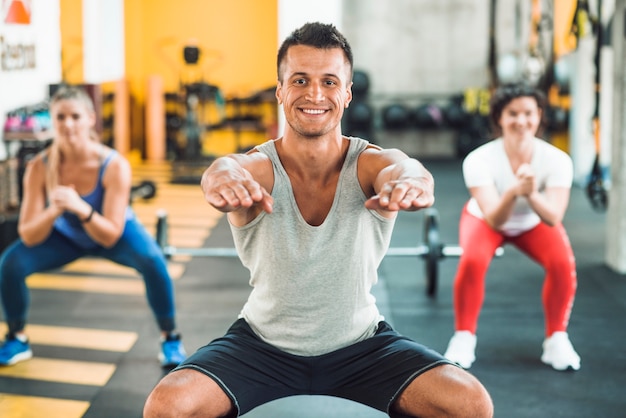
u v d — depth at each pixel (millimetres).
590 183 4566
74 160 2744
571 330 3316
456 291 2857
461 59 9273
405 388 1566
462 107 9133
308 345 1631
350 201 1588
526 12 8953
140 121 8859
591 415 2455
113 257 2824
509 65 8258
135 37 8695
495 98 2807
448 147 9461
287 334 1632
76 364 2918
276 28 8875
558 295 2834
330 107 1550
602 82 7020
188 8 8875
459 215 6016
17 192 4590
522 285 4051
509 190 2629
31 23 4992
